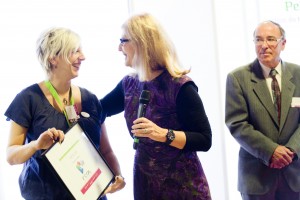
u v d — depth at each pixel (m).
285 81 2.54
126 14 3.45
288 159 2.35
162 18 3.48
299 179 2.52
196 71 3.52
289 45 3.44
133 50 1.82
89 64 3.33
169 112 1.81
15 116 1.77
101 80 3.37
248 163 2.55
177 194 1.82
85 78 3.32
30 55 3.14
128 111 1.93
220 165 3.54
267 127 2.48
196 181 1.83
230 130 2.56
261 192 2.48
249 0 3.63
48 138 1.61
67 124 1.81
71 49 1.77
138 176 1.87
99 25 3.37
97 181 1.75
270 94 2.53
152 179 1.83
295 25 3.45
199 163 1.89
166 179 1.82
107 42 3.39
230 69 3.66
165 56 1.79
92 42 3.35
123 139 3.38
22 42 3.13
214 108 3.53
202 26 3.50
